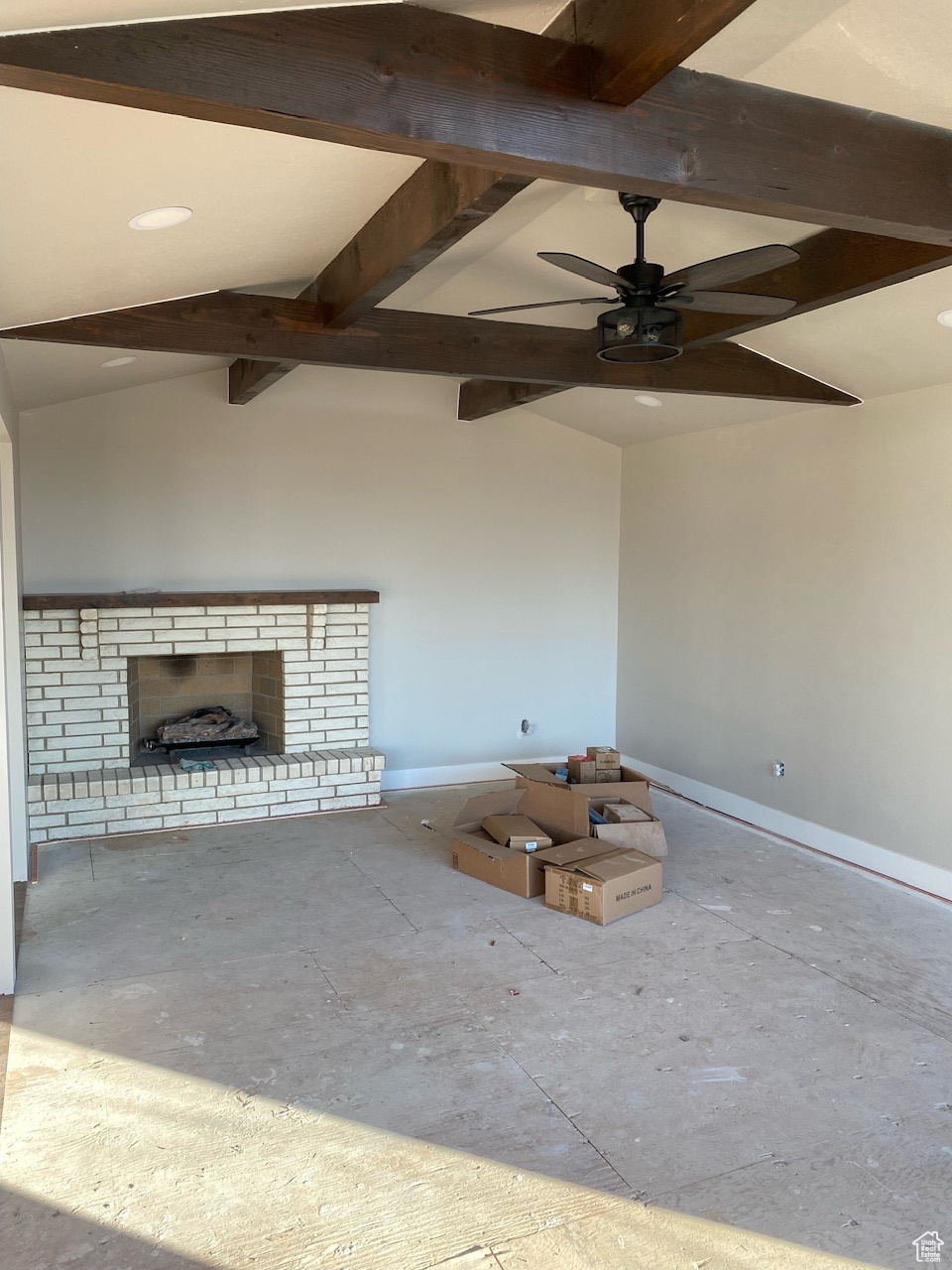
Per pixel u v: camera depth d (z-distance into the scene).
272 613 5.39
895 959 3.52
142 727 5.65
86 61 1.44
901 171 2.28
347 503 5.75
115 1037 2.90
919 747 4.27
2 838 3.13
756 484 5.25
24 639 4.81
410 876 4.36
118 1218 2.12
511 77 1.79
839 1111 2.56
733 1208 2.18
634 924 3.82
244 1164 2.31
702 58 2.06
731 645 5.49
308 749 5.59
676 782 6.04
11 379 3.99
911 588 4.28
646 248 3.53
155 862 4.50
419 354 3.88
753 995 3.21
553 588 6.41
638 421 5.79
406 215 2.64
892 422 4.36
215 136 1.96
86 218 2.25
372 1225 2.11
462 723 6.20
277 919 3.83
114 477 5.16
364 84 1.66
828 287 3.07
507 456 6.18
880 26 1.98
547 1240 2.07
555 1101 2.59
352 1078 2.69
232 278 3.29
